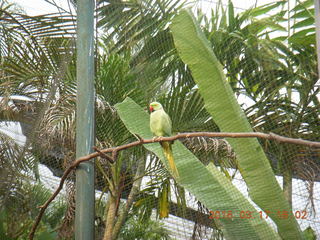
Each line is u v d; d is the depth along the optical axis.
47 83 7.76
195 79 6.14
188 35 6.15
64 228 7.04
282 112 6.57
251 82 6.84
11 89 7.67
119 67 7.44
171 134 6.75
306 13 8.34
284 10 8.74
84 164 6.02
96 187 7.77
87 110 6.21
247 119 6.66
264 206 6.01
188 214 7.38
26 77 7.77
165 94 7.16
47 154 7.06
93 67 6.43
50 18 7.65
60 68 7.02
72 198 7.07
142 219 8.00
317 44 4.91
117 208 7.12
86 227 5.83
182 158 6.36
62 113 7.12
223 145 7.09
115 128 7.29
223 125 6.09
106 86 7.56
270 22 7.85
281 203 5.93
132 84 7.40
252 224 6.04
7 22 7.81
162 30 6.98
